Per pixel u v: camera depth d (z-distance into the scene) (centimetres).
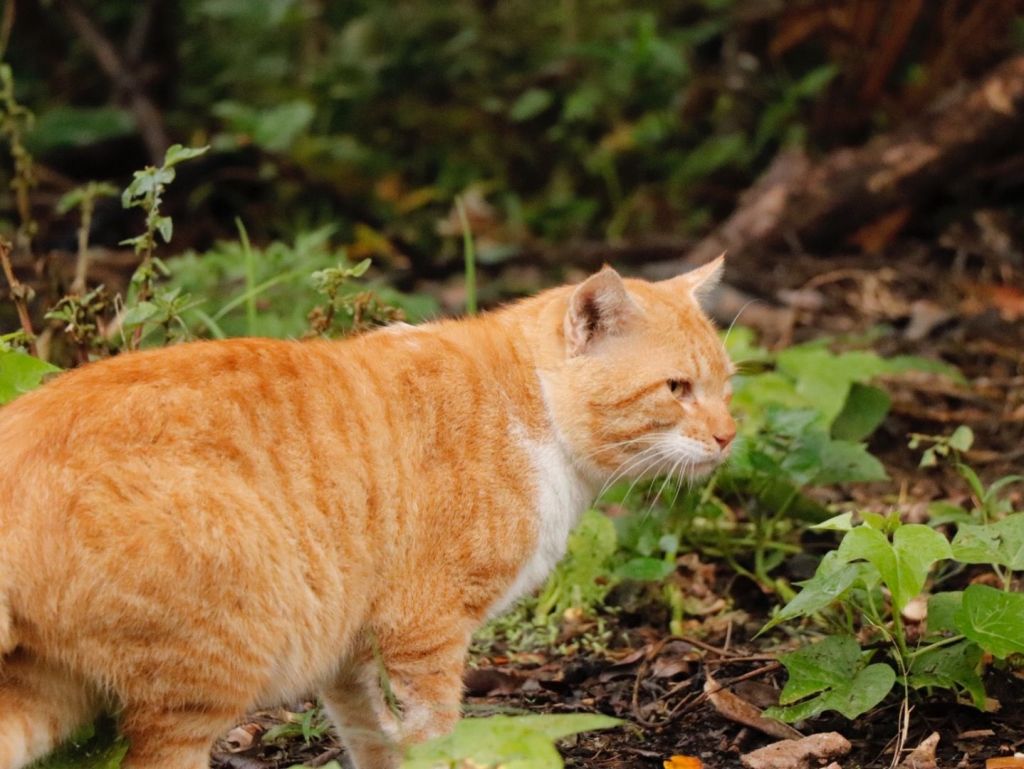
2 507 406
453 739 401
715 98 1311
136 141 1243
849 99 1228
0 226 1077
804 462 676
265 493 440
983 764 498
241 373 455
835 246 1146
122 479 414
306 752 534
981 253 1102
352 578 464
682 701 563
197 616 420
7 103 745
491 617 511
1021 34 1186
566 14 1355
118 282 1010
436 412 492
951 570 663
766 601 666
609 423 527
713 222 1248
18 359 527
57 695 428
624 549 674
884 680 508
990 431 839
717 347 556
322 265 839
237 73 1299
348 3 1380
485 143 1302
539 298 557
